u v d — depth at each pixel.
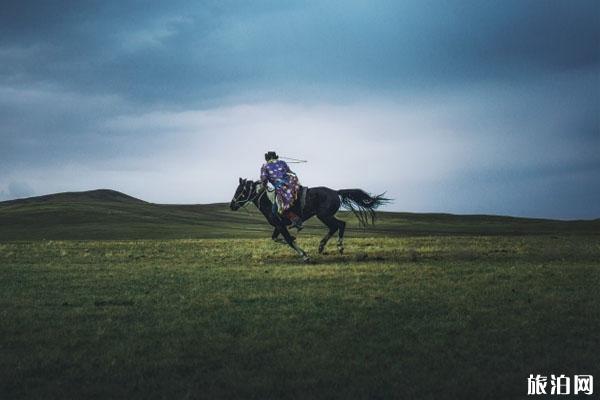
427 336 8.68
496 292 12.34
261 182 19.47
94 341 8.64
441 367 7.29
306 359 7.61
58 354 7.92
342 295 12.23
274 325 9.54
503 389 6.50
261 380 6.86
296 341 8.48
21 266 18.34
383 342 8.44
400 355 7.81
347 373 7.07
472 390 6.50
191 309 10.96
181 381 6.88
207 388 6.67
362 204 20.31
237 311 10.71
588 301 11.20
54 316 10.41
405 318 9.98
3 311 10.82
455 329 9.05
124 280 15.05
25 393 6.57
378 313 10.37
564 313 10.15
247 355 7.87
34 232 44.59
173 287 13.80
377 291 12.74
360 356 7.76
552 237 32.38
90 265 18.69
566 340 8.35
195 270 17.05
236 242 28.42
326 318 9.93
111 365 7.46
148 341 8.60
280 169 19.39
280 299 11.84
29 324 9.77
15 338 8.80
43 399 6.38
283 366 7.35
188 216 85.69
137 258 21.11
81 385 6.81
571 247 22.67
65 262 19.73
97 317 10.34
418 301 11.42
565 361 7.42
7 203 135.88
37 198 143.62
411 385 6.69
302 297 12.02
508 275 14.96
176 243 27.91
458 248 23.14
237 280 14.78
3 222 63.31
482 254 20.89
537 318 9.72
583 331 8.84
